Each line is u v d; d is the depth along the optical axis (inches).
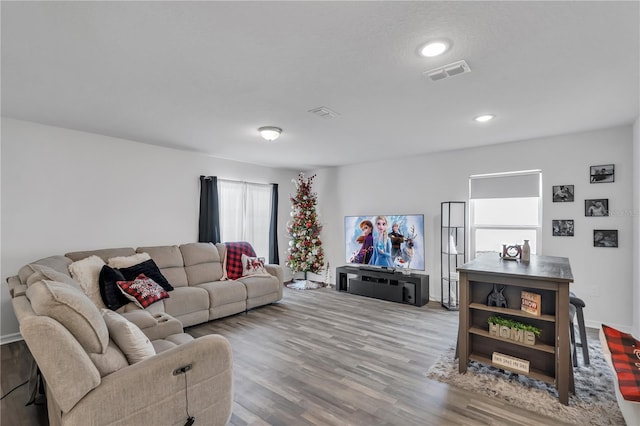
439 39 72.2
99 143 156.0
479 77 92.1
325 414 83.8
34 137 137.0
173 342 92.7
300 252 248.2
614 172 144.4
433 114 124.7
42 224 139.1
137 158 170.4
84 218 151.3
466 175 187.0
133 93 104.0
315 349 125.0
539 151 163.2
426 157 203.5
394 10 61.7
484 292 107.4
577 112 122.7
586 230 151.1
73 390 53.7
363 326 152.1
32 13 61.9
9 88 99.9
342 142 170.1
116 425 58.0
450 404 88.0
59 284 64.6
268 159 218.7
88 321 59.4
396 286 196.7
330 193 255.0
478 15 63.3
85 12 61.9
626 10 61.5
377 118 129.5
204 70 87.7
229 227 216.4
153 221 176.9
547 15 63.3
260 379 101.7
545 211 161.5
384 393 93.6
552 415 83.0
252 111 121.2
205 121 133.3
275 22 65.6
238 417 82.5
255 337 137.9
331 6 60.4
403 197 213.8
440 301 196.4
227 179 216.2
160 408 64.1
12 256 131.6
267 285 184.9
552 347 93.0
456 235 189.8
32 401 88.5
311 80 94.0
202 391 70.9
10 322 130.3
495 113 123.6
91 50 77.1
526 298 97.4
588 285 150.3
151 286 135.0
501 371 105.3
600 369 106.1
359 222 229.0
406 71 88.0
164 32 69.3
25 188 135.0
